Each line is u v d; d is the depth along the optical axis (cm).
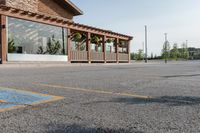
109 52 2142
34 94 374
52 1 1889
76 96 359
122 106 292
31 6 1673
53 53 1634
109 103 309
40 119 238
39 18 1455
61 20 1608
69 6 1997
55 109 278
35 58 1421
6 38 1257
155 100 329
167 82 550
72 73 827
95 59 1939
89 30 1855
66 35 1691
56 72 870
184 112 263
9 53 1269
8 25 1312
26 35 1458
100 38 2103
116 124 221
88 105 297
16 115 252
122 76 713
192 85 495
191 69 1169
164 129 206
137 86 475
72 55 1720
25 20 1397
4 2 1466
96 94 377
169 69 1173
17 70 948
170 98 344
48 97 350
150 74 805
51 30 1622
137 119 237
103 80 590
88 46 1864
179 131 201
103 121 230
